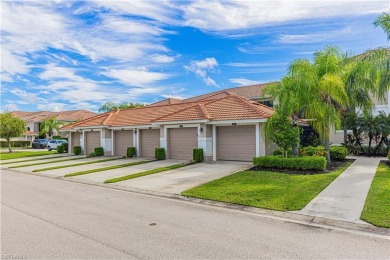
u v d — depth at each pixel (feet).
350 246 16.84
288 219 22.38
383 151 64.59
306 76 46.98
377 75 48.47
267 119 50.52
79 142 98.99
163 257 15.58
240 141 58.18
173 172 48.57
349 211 23.18
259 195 29.09
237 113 57.88
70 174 52.39
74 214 24.89
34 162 79.46
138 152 77.41
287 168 44.73
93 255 15.93
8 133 124.67
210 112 62.03
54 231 20.17
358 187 31.68
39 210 26.50
